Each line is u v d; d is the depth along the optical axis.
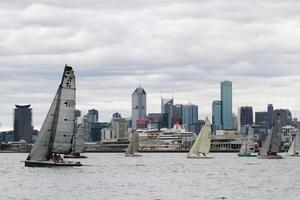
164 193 112.94
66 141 160.75
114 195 108.88
